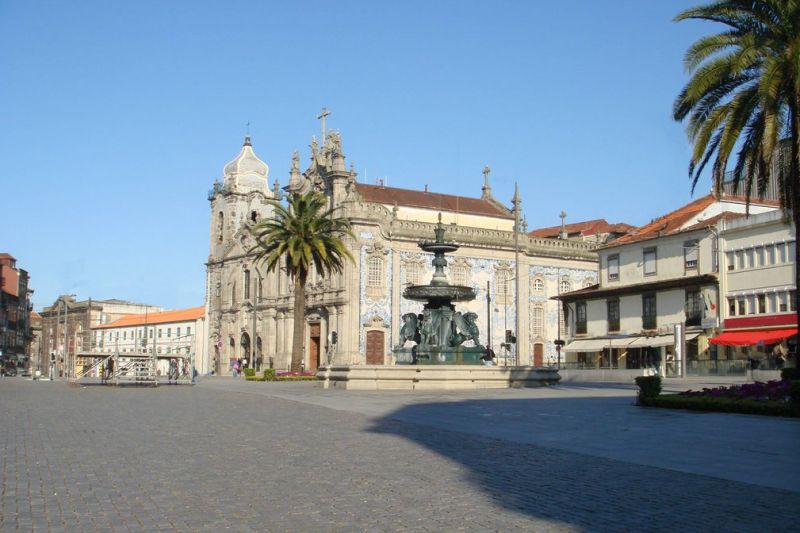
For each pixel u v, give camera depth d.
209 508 10.72
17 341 152.62
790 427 20.00
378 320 78.31
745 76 30.36
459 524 9.82
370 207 78.94
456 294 45.34
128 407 28.78
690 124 31.27
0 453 15.80
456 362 45.31
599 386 46.53
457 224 88.19
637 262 66.31
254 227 64.44
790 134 30.22
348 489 12.04
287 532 9.45
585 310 71.38
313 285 83.50
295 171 91.19
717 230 58.78
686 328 60.50
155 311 169.12
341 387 42.31
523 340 85.50
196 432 19.69
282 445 17.08
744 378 48.94
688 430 19.47
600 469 13.80
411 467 14.07
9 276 150.12
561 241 90.12
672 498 11.33
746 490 11.89
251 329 96.00
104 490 11.96
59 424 21.84
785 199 31.58
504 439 18.03
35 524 9.79
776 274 54.22
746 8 29.27
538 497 11.42
